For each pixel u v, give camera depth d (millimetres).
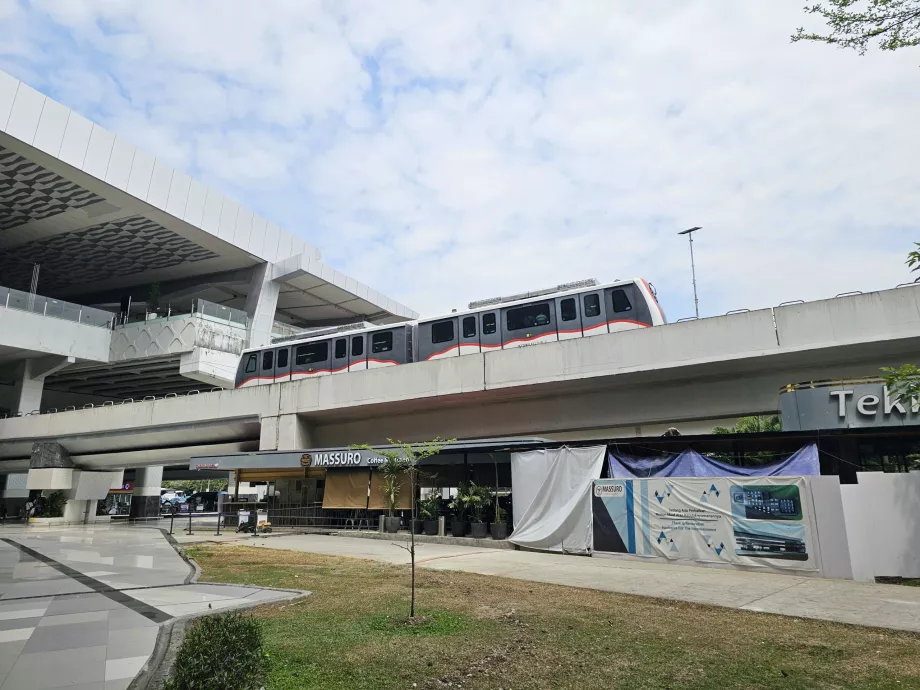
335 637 7414
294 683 5766
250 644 5387
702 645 6934
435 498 21469
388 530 21375
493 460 20469
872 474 11883
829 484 12195
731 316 18453
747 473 14062
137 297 59531
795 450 15820
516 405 24438
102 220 43688
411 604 8695
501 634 7508
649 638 7262
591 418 22578
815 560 12008
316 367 29531
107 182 37812
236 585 11633
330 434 30250
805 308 17328
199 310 46219
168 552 18531
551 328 22547
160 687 5594
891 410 14375
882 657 6379
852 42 7344
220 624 5578
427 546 18344
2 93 32406
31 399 47156
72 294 61625
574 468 16781
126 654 6992
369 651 6789
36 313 44562
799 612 8633
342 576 12516
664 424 21875
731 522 13195
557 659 6469
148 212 42031
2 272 55000
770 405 19172
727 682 5695
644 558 14438
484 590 10586
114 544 21562
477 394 23531
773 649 6738
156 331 47125
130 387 60719
